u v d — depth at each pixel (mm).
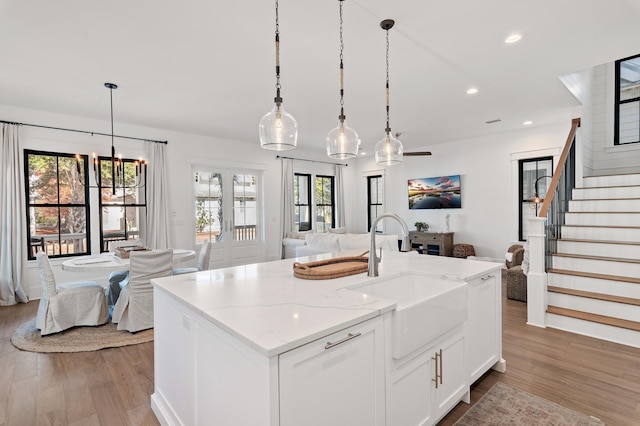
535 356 2787
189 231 6105
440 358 1875
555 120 5445
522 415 2008
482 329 2346
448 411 1981
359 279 2080
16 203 4441
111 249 4535
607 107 5609
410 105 4551
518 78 3639
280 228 7480
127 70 3322
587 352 2850
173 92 3943
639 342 2934
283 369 1139
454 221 7090
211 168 6531
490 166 6512
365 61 3160
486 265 2520
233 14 2377
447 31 2648
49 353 2965
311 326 1277
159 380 2059
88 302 3576
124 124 5391
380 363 1517
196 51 2932
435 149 7391
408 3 2273
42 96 4062
